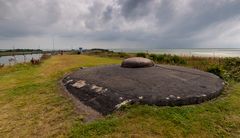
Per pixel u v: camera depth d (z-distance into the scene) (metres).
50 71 12.25
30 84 8.77
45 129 4.57
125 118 4.48
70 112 5.33
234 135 3.92
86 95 6.27
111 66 9.27
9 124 4.96
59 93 7.05
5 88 8.80
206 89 5.87
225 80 7.85
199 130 4.03
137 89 5.82
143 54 18.81
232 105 5.17
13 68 15.98
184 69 8.20
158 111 4.69
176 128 4.08
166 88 5.80
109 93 5.84
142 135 3.89
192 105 5.17
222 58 12.83
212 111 4.82
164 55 16.67
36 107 5.88
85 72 8.69
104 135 3.98
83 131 4.19
